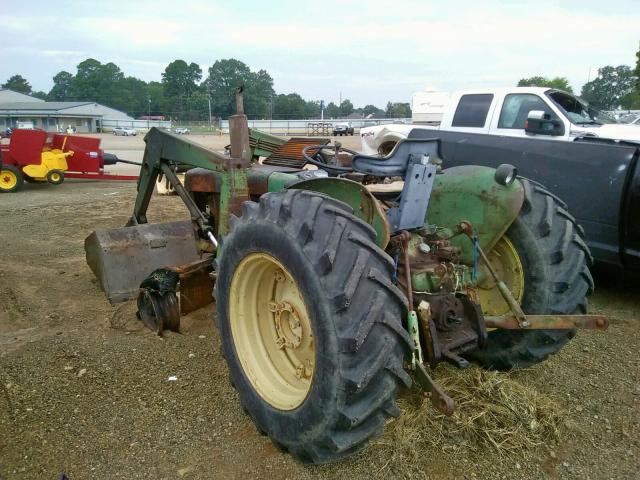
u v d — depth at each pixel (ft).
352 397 6.94
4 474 8.15
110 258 14.65
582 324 8.89
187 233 15.83
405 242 8.92
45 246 21.93
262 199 8.30
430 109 41.98
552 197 10.72
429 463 8.42
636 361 12.13
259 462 8.48
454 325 8.94
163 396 10.35
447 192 10.58
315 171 11.60
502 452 8.71
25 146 38.29
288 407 8.02
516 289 10.35
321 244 7.22
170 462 8.49
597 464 8.57
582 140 18.17
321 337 7.03
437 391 7.55
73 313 14.58
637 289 17.44
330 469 8.27
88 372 11.22
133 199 34.22
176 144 14.23
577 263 10.12
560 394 10.64
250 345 8.96
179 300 13.97
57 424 9.41
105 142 131.34
